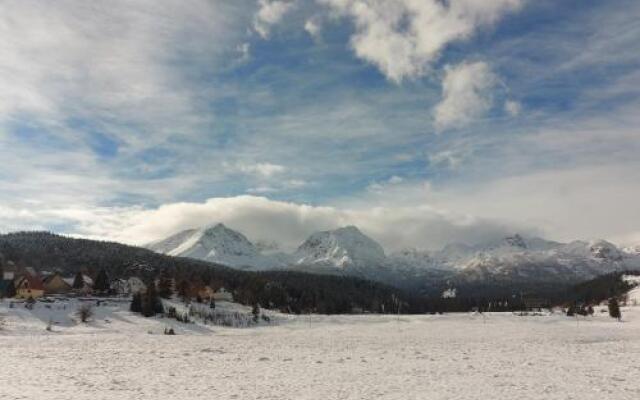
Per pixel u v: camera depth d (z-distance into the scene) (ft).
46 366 136.26
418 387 113.09
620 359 168.66
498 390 109.40
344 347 223.51
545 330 376.68
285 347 219.82
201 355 175.52
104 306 428.56
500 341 268.41
